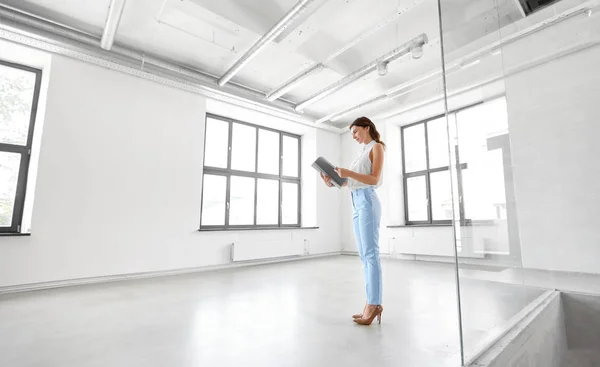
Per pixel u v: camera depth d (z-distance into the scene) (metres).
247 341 1.72
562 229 2.39
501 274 1.64
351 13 3.36
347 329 1.91
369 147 2.00
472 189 1.51
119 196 3.92
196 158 4.72
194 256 4.56
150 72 4.07
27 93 3.67
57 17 3.42
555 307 1.99
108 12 3.05
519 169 2.20
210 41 3.92
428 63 4.46
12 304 2.60
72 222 3.55
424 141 6.14
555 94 2.66
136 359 1.49
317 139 6.72
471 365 1.14
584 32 2.73
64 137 3.57
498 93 2.11
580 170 2.59
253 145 6.10
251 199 5.93
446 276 3.91
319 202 6.59
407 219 6.26
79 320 2.12
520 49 2.51
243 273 4.32
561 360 1.90
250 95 4.98
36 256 3.29
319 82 5.07
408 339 1.72
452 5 1.49
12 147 3.51
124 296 2.88
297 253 5.96
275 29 3.17
